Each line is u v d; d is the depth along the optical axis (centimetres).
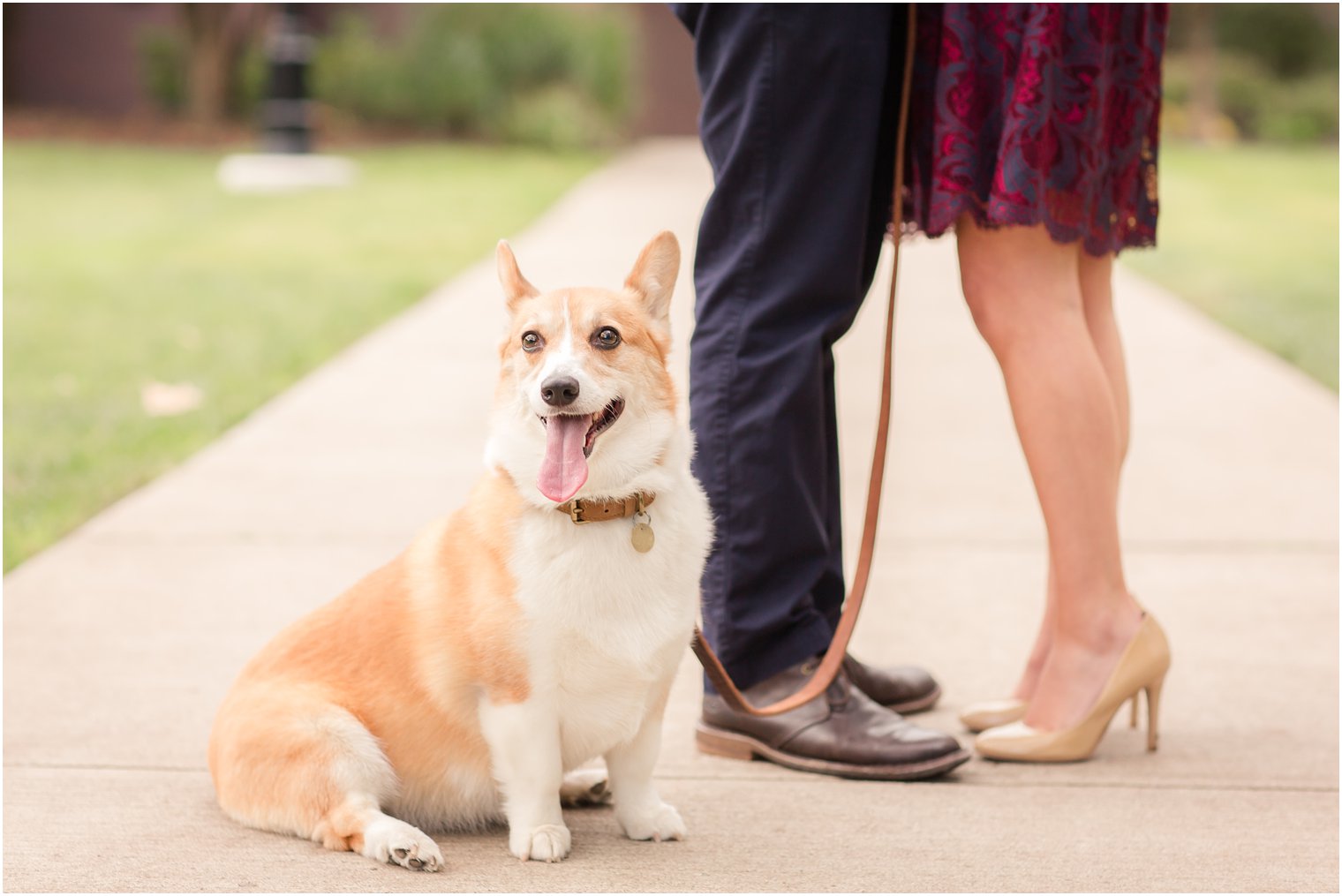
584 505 254
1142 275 1122
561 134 2320
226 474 566
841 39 301
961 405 705
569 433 252
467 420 661
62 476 554
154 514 511
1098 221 315
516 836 261
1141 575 452
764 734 314
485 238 1275
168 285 1020
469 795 272
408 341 845
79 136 2161
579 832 276
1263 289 1042
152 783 294
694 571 264
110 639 387
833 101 303
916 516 523
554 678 253
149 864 254
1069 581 313
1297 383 744
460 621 256
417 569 269
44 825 272
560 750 261
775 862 260
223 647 382
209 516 509
